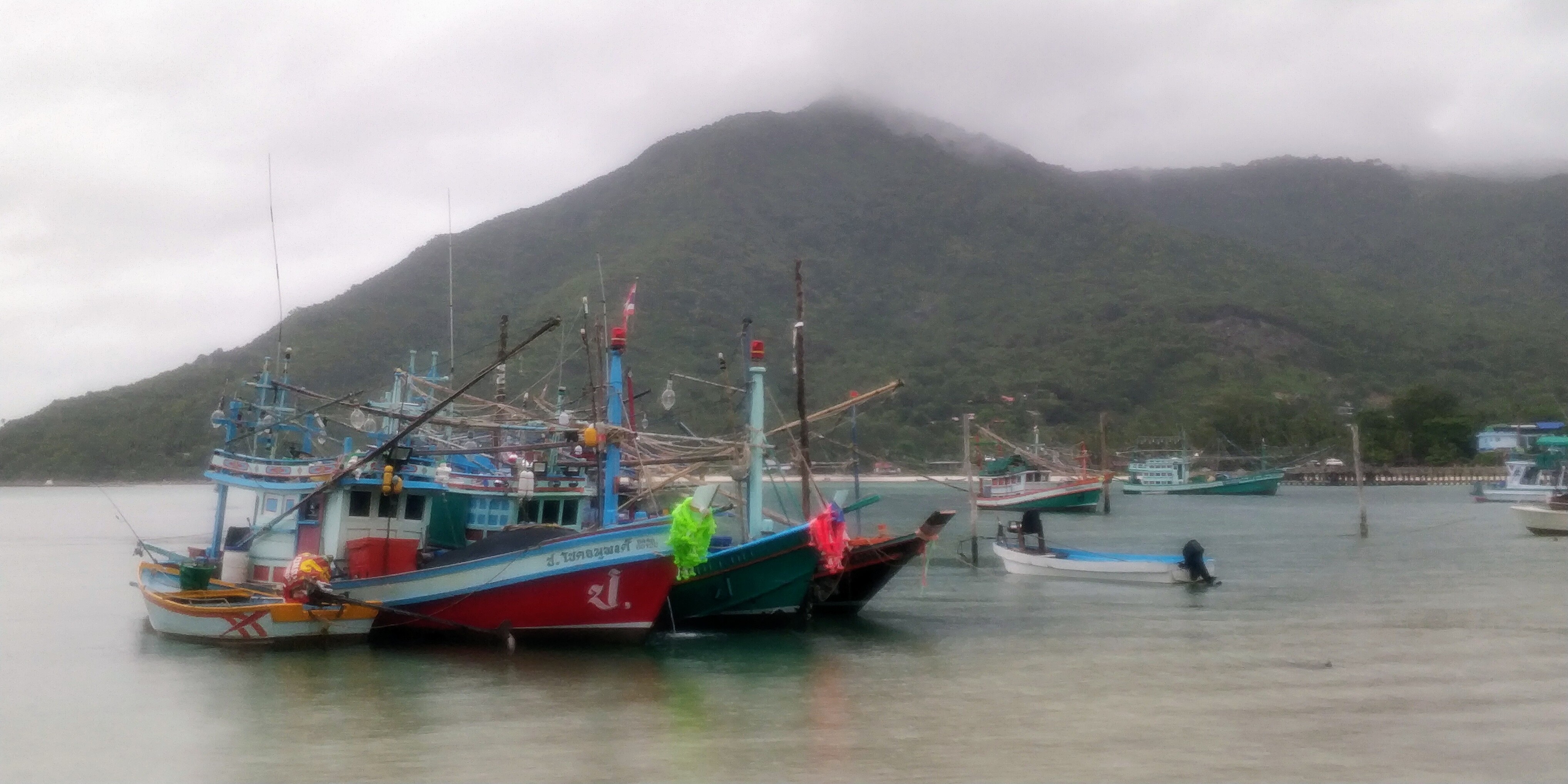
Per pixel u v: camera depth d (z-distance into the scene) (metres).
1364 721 22.69
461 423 31.75
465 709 23.17
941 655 29.69
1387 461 184.50
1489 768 19.45
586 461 35.59
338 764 19.44
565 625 28.48
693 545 27.02
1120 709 23.64
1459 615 38.00
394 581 28.81
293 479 31.50
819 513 36.66
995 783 18.39
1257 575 51.00
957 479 140.25
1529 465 121.56
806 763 19.44
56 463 127.69
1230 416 195.25
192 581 31.92
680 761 19.53
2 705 23.66
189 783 18.52
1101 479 104.31
